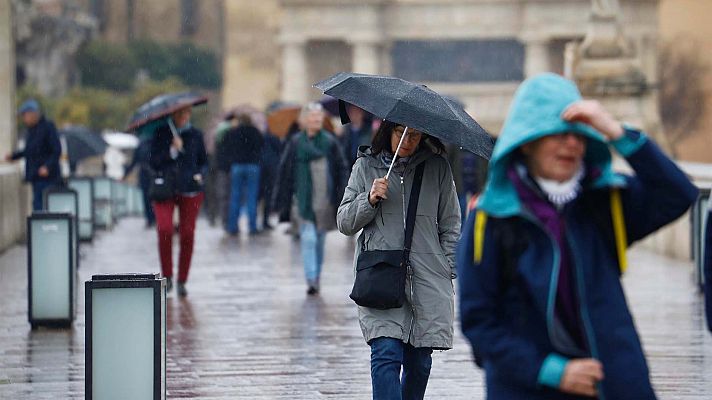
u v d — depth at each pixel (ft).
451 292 59.31
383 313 58.08
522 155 37.70
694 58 505.25
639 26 501.97
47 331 95.25
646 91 198.90
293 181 117.80
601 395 36.70
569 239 37.14
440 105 59.41
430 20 566.77
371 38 565.53
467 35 565.94
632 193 37.52
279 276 134.00
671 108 505.25
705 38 504.02
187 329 97.19
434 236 59.11
